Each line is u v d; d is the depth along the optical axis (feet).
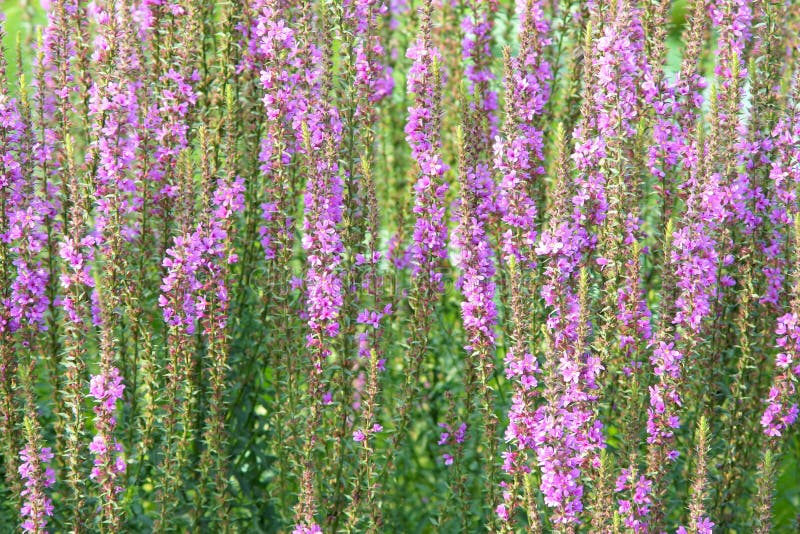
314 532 42.22
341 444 45.50
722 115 44.14
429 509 50.96
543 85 51.49
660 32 46.01
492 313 42.93
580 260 44.39
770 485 43.04
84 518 42.39
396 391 50.80
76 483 42.22
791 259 46.55
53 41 46.03
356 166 46.16
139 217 47.09
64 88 46.09
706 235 42.39
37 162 44.98
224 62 48.83
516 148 43.80
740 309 46.65
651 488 41.04
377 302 45.88
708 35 55.77
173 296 43.70
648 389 43.29
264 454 49.32
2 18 47.06
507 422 48.52
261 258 50.34
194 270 43.62
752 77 46.32
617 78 43.32
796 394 44.62
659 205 47.80
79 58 46.68
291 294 45.75
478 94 47.73
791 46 52.75
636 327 41.19
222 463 45.47
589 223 44.37
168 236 47.60
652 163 46.19
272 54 44.65
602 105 44.60
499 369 50.83
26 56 60.59
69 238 42.55
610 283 41.57
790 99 47.50
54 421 48.73
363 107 46.42
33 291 44.27
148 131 46.39
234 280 48.60
